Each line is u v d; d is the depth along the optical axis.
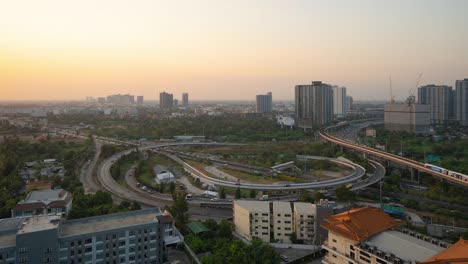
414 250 114.31
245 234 181.12
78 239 131.88
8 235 133.00
